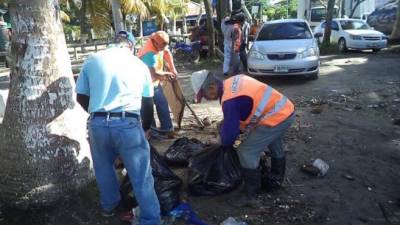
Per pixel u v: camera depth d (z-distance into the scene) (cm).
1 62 1853
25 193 427
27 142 428
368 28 1933
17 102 434
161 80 629
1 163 439
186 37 2303
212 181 448
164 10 2588
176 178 443
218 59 1684
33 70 430
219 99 414
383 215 421
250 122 413
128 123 358
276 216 415
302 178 497
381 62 1466
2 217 423
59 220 415
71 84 456
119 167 502
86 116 472
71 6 3022
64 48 454
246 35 1266
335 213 422
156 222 380
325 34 1889
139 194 372
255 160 431
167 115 645
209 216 418
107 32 2255
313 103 857
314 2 3616
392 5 2347
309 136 640
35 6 426
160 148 600
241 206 433
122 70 366
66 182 439
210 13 1678
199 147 529
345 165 534
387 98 894
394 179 502
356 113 777
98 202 439
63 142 438
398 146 602
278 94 421
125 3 1781
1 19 2597
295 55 1080
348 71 1274
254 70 1115
